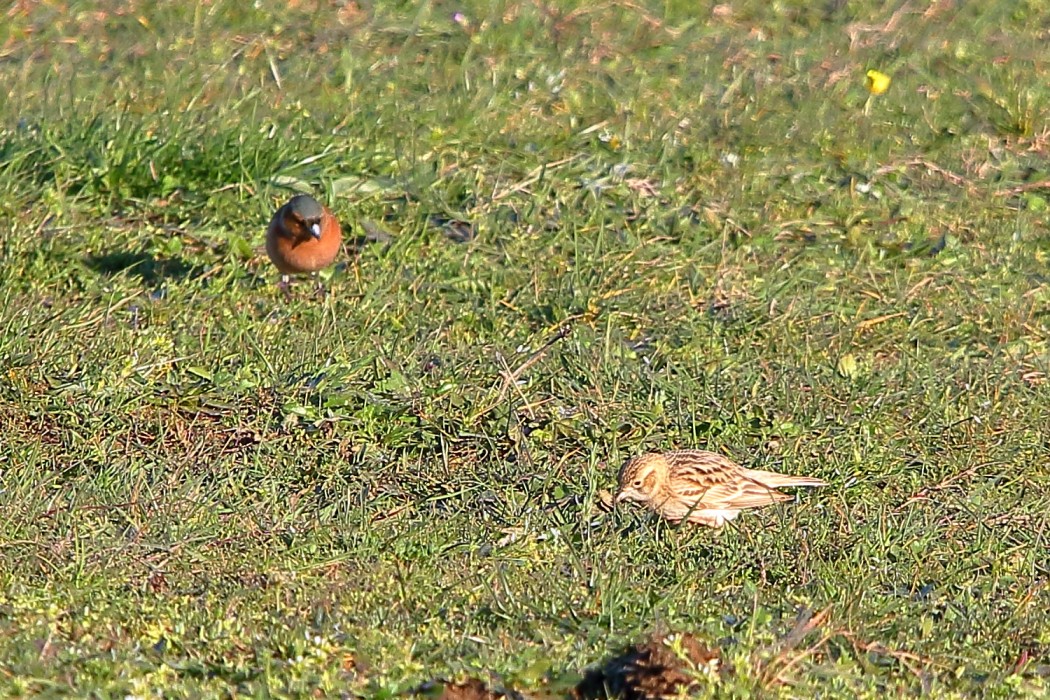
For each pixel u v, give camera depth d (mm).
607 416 12234
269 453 11727
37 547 10156
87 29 19984
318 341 13242
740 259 15281
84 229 15211
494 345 13422
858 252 15594
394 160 16562
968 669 8938
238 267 14742
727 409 12539
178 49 19469
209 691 8328
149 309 13898
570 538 10562
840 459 11820
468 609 9539
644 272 14906
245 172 16016
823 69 19531
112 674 8477
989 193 16781
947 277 15109
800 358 13398
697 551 10547
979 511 11094
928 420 12375
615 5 20891
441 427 12047
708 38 20281
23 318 13305
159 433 11875
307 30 20141
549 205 16047
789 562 10344
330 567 10141
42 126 16266
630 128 17672
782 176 16859
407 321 13867
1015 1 21531
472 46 19703
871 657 9078
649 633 8828
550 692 8492
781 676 8492
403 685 8469
